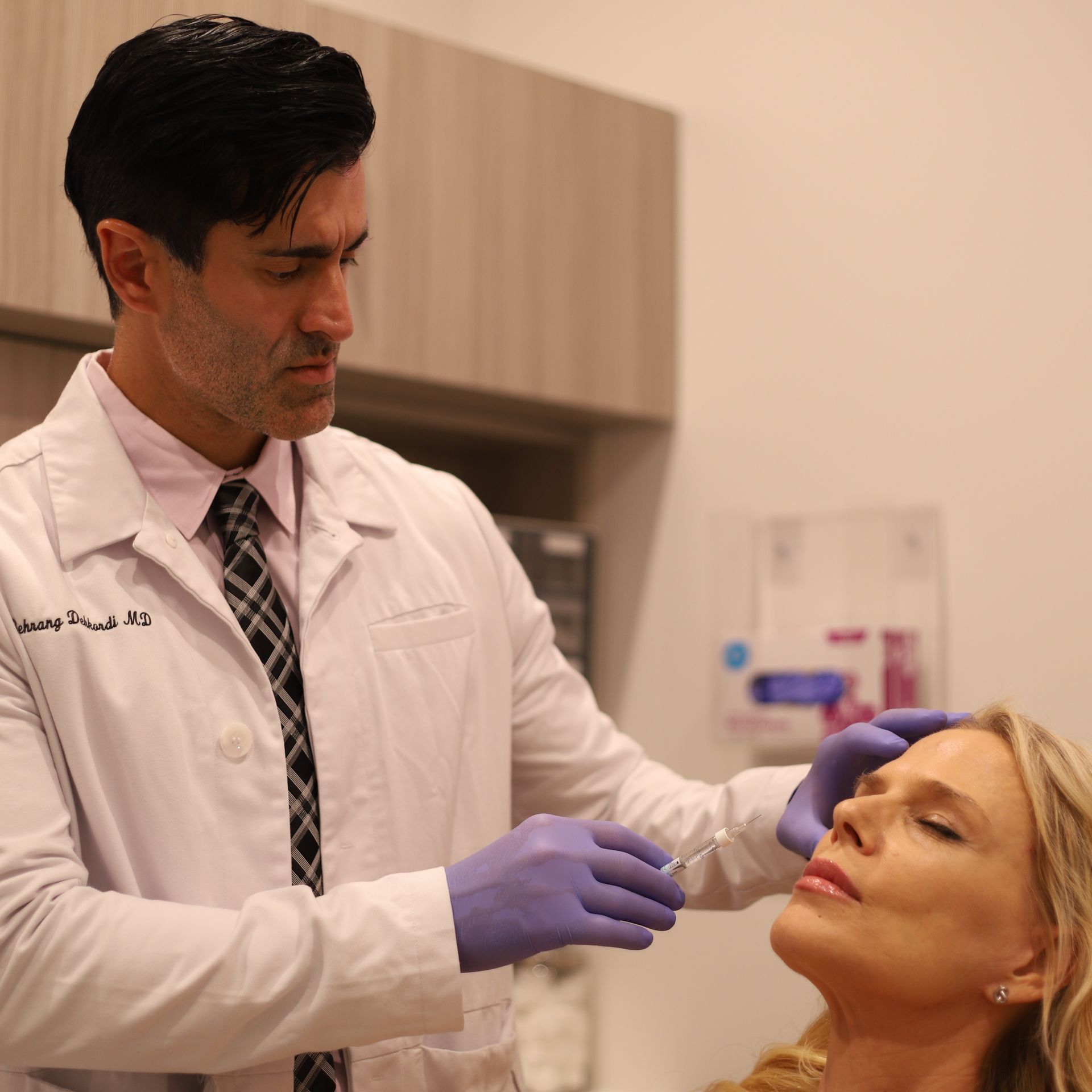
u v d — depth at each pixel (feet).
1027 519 6.50
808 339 7.51
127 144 3.59
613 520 8.46
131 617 3.94
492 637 4.64
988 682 6.59
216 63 3.50
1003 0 6.72
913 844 3.55
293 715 4.08
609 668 8.40
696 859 3.81
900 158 7.13
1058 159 6.48
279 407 3.83
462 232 7.38
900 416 7.05
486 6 9.52
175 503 4.08
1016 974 3.51
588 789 4.81
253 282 3.65
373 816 4.11
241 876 3.86
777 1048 4.54
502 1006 4.42
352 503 4.45
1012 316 6.62
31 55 6.07
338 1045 3.45
